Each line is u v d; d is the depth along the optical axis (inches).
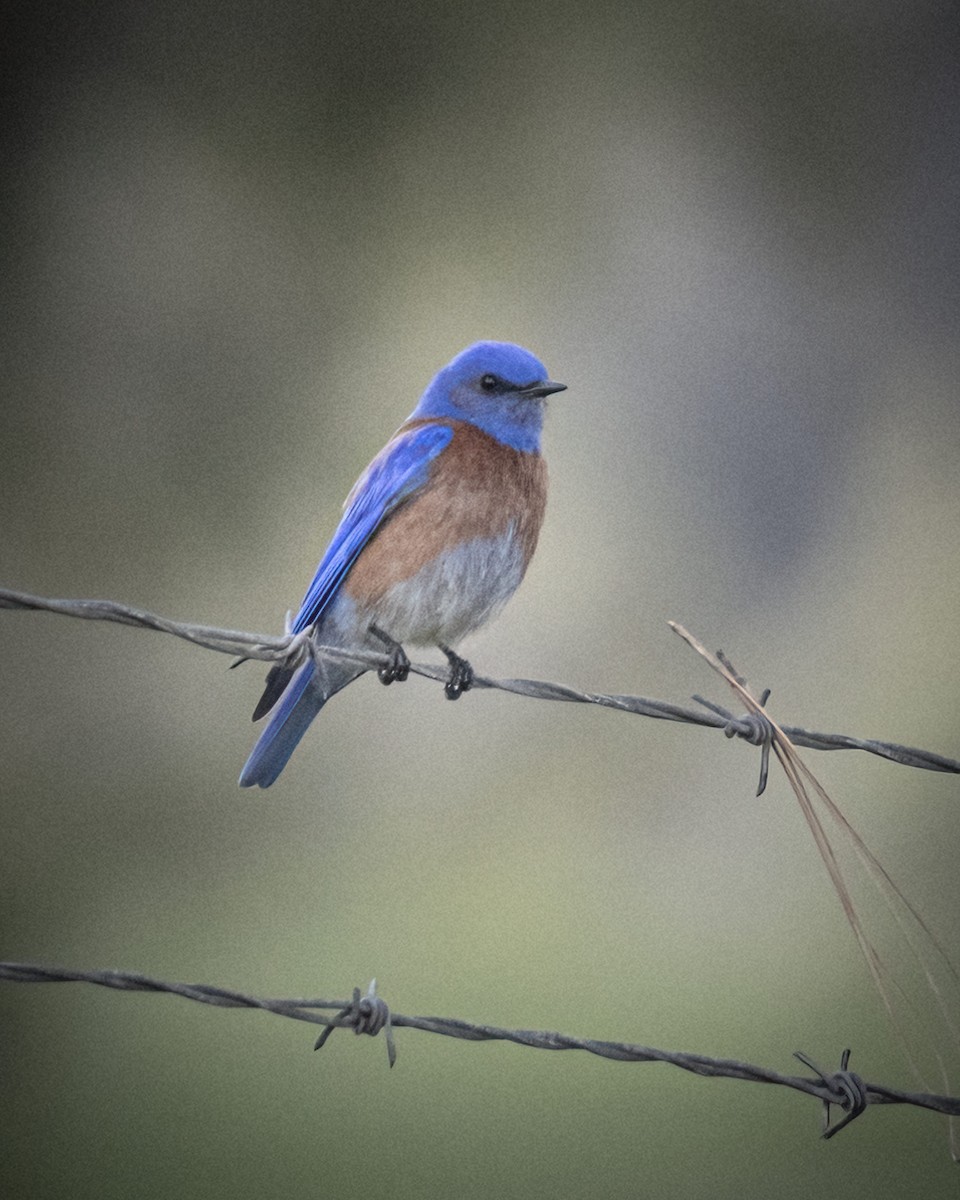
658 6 812.0
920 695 647.1
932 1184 358.3
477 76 800.3
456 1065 418.0
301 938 514.3
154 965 503.2
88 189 789.2
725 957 494.0
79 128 793.6
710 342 778.2
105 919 551.8
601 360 768.3
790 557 740.7
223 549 733.9
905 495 752.3
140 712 673.0
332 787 626.8
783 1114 394.3
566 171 794.2
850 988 470.9
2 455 746.8
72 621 688.4
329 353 767.7
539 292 776.9
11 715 664.4
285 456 756.0
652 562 722.2
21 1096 406.3
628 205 793.6
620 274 783.7
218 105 799.1
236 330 772.0
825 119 810.8
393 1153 372.5
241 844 621.9
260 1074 416.5
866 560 731.4
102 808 642.2
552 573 705.6
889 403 782.5
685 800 603.5
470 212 786.2
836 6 815.1
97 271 780.6
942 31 812.0
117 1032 451.5
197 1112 395.9
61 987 486.0
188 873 593.0
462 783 623.5
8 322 762.8
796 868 552.7
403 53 800.9
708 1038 435.8
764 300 787.4
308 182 789.2
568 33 805.9
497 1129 383.2
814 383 775.7
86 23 800.9
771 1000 462.6
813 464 761.6
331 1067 419.5
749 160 805.2
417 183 788.0
